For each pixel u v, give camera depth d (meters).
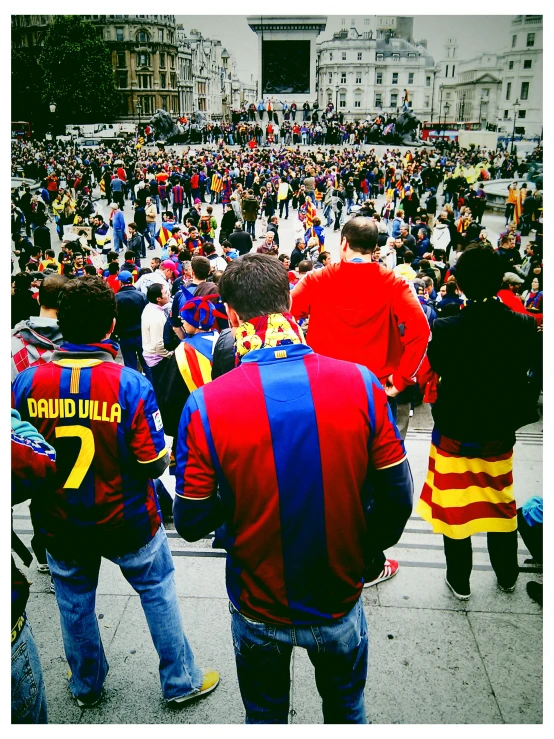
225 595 3.16
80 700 2.50
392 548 3.63
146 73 75.06
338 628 1.71
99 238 15.41
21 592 1.96
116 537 2.30
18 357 3.09
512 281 6.11
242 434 1.58
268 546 1.63
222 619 2.98
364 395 1.65
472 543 3.71
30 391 2.19
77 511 2.23
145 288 8.29
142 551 2.38
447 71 72.56
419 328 2.79
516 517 3.07
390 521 1.79
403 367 2.87
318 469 1.59
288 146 42.06
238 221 19.31
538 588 3.11
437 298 8.16
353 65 72.62
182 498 1.65
